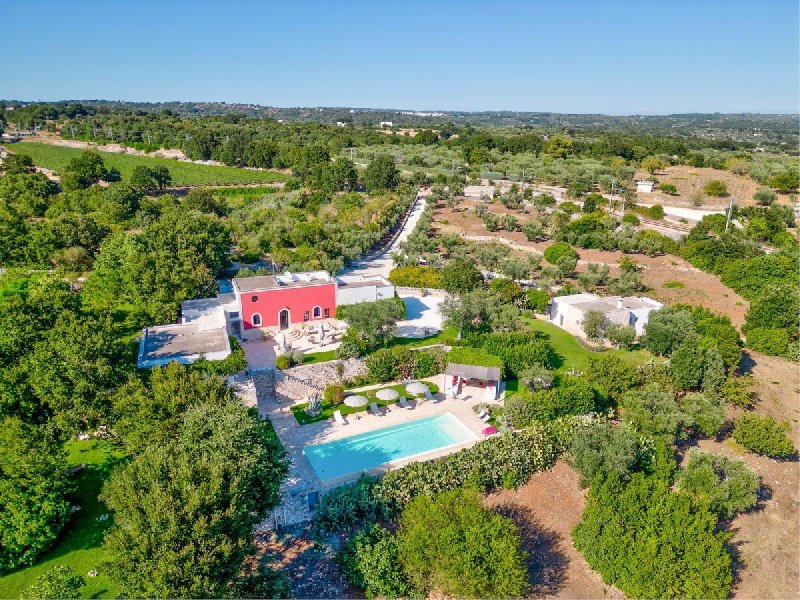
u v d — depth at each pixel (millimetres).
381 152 182375
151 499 24047
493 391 47531
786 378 54938
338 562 30875
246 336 56062
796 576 32188
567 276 82062
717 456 38000
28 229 73625
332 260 77938
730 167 151875
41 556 29047
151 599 21875
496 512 35688
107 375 35656
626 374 47156
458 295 67000
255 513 29078
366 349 52156
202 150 175000
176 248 63375
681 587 29266
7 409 34031
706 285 79062
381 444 40719
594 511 32969
